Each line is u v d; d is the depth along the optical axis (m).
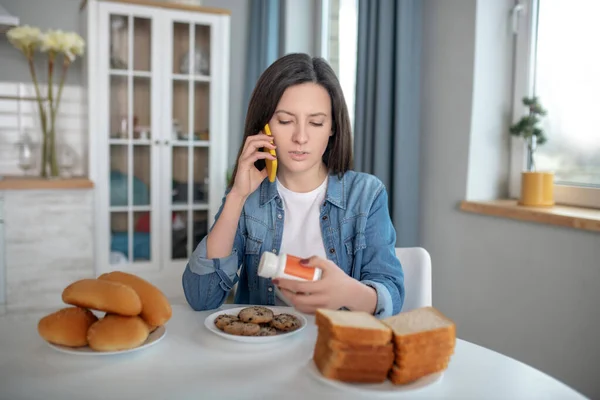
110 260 3.11
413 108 2.42
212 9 3.17
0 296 2.82
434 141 2.50
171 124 3.17
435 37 2.49
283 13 3.47
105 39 2.99
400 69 2.37
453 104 2.39
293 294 0.92
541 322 1.95
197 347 0.90
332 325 0.74
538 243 1.96
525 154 2.28
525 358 2.02
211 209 3.28
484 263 2.22
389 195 2.46
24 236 2.85
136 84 3.09
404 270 1.31
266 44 3.40
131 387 0.74
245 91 3.59
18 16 3.23
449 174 2.41
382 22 2.38
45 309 2.91
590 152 2.01
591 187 1.99
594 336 1.75
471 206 2.23
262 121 1.17
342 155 1.28
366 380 0.74
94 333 0.83
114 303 0.84
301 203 1.29
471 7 2.28
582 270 1.78
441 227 2.46
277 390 0.73
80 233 2.95
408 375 0.74
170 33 3.11
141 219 3.16
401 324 0.78
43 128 3.07
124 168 3.10
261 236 1.29
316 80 1.14
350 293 0.94
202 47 3.19
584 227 1.72
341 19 3.35
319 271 0.92
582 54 2.03
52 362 0.82
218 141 3.26
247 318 0.98
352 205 1.28
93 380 0.76
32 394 0.71
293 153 1.15
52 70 3.21
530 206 2.06
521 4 2.26
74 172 3.35
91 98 2.99
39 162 3.29
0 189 2.76
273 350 0.89
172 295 3.25
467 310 2.32
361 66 2.50
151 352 0.87
